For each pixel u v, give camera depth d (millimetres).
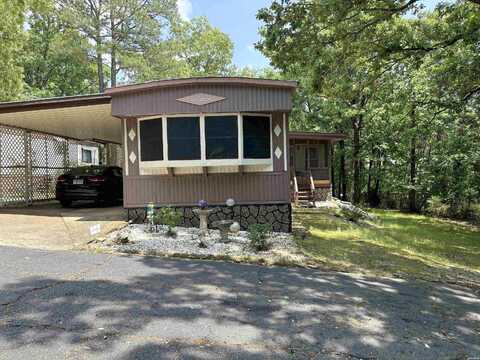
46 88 25781
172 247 5797
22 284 3521
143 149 7387
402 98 13414
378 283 4668
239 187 7566
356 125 20562
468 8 9117
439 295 4355
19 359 2182
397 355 2584
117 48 22203
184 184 7566
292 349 2539
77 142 14969
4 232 6016
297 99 21062
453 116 13930
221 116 7105
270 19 8688
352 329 2980
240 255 5574
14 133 10727
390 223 13625
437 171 17109
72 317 2828
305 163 16875
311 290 4004
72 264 4371
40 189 11852
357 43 9539
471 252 8742
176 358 2293
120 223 7008
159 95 7055
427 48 9844
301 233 8125
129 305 3154
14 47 16703
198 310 3150
